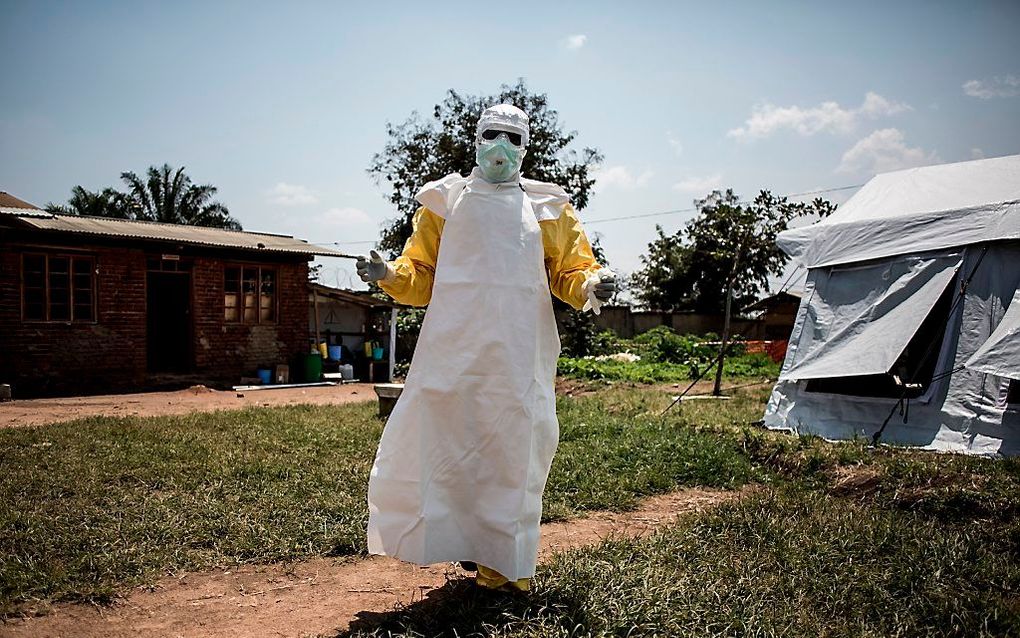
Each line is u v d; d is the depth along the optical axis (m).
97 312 17.80
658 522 6.24
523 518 3.97
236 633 3.93
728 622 3.81
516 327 4.00
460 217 4.12
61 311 17.41
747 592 4.27
